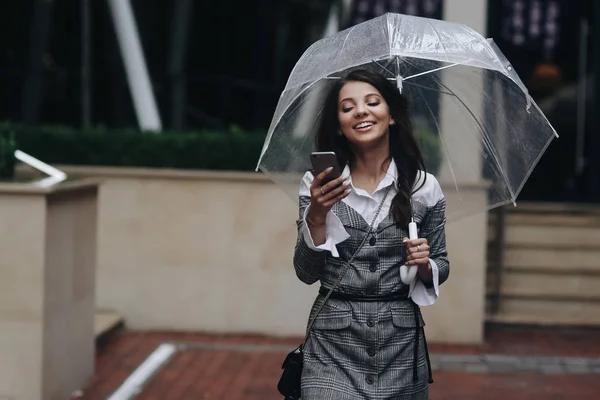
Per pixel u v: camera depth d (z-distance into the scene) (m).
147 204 9.98
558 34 13.52
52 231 6.90
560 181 13.56
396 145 4.17
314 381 4.06
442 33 4.27
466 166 4.76
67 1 12.09
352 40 4.22
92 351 8.16
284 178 4.62
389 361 4.05
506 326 10.47
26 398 6.73
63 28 12.11
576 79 13.52
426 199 4.15
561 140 13.55
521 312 10.80
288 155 4.57
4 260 6.71
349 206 4.07
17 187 6.66
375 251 4.03
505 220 10.84
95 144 10.39
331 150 4.21
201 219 9.94
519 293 10.86
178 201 9.95
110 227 10.00
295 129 4.51
